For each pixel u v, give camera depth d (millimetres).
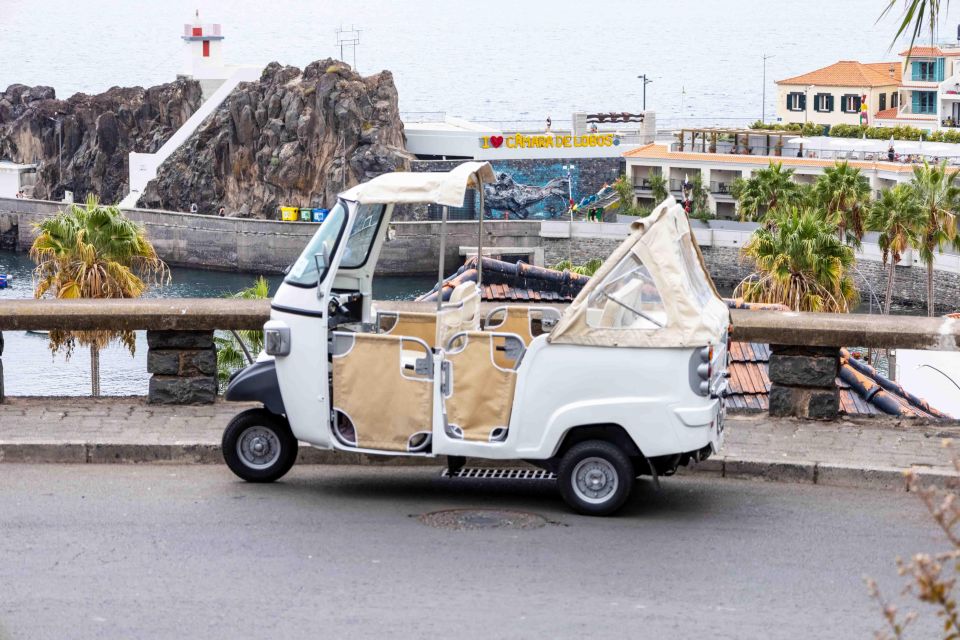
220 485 10969
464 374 10016
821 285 57312
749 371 17031
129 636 7594
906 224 77500
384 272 114250
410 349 10438
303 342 10398
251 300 13406
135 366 70500
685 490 10906
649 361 9719
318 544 9320
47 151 151125
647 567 8844
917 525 9867
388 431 10227
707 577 8648
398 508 10312
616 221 112062
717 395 9883
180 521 9883
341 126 127000
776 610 8039
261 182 132125
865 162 99938
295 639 7543
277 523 9844
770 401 12836
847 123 128375
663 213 9891
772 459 11312
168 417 12695
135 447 11672
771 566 8891
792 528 9781
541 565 8867
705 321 9727
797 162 103250
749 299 58688
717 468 11367
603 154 119688
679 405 9688
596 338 9742
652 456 9820
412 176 10469
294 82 132625
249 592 8336
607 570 8773
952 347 12203
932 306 79000
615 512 9992
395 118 127000
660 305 9984
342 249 10336
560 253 108625
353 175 126250
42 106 151375
